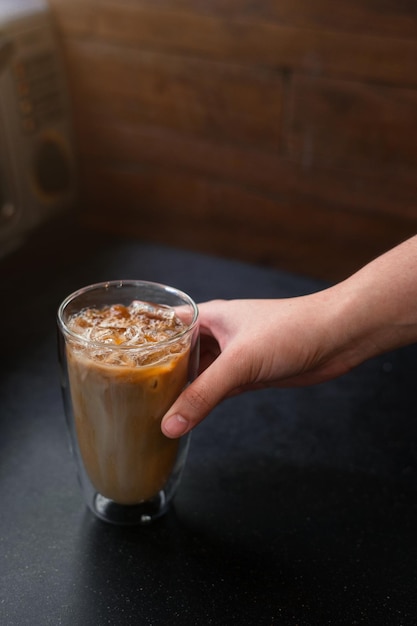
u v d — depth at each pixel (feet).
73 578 1.89
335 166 3.27
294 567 1.92
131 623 1.79
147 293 2.06
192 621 1.79
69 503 2.07
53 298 2.89
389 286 2.01
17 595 1.85
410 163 3.15
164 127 3.51
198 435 2.28
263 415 2.35
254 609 1.82
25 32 3.18
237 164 3.45
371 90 3.08
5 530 1.99
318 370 2.16
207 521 2.03
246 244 3.60
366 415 2.36
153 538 1.98
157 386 1.85
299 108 3.23
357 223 3.34
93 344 1.82
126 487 1.97
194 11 3.23
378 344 2.08
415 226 3.24
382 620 1.80
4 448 2.22
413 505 2.08
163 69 3.40
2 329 2.72
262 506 2.07
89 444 1.94
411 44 2.95
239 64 3.25
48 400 2.39
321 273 3.51
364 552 1.95
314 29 3.07
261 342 1.99
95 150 3.70
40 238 3.41
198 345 1.98
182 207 3.65
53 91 3.35
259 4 3.12
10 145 3.16
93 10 3.39
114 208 3.81
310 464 2.19
